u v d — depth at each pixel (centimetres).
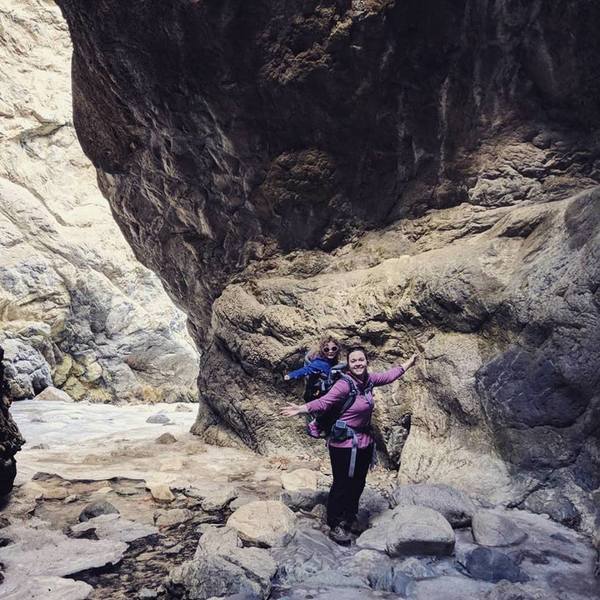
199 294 1002
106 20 765
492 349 611
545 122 721
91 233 1953
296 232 838
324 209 812
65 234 1903
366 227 805
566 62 681
